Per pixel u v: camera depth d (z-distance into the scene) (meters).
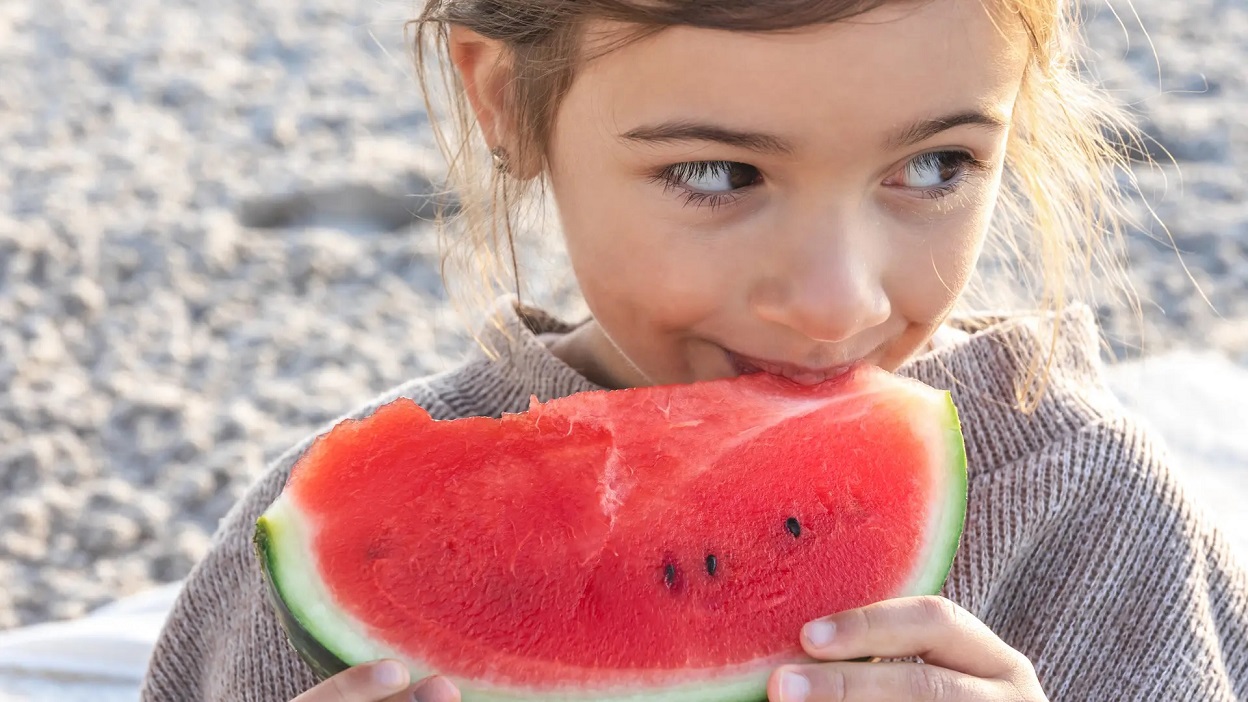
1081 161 2.08
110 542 3.58
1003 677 1.52
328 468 1.48
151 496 3.76
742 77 1.40
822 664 1.44
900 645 1.47
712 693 1.48
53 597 3.39
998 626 1.91
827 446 1.63
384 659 1.37
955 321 2.18
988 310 2.42
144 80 6.13
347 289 4.78
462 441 1.55
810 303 1.47
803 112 1.40
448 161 2.22
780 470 1.62
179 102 5.99
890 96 1.40
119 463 3.91
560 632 1.49
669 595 1.54
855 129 1.42
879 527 1.60
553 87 1.66
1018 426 1.93
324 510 1.45
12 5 6.92
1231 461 3.51
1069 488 1.88
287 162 5.47
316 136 5.71
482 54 1.88
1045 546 1.90
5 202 5.06
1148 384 3.89
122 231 4.89
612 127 1.55
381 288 4.78
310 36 6.79
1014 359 1.96
